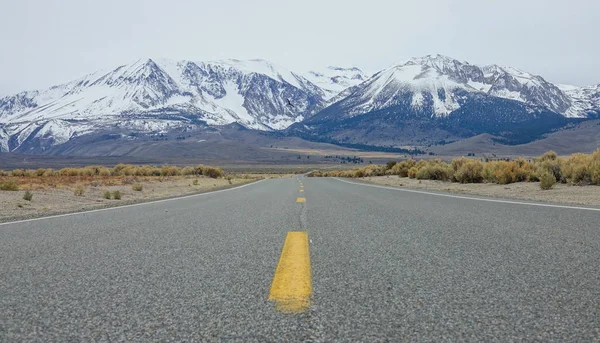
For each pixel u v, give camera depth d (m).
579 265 3.33
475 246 4.23
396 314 2.25
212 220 7.01
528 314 2.22
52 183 21.75
